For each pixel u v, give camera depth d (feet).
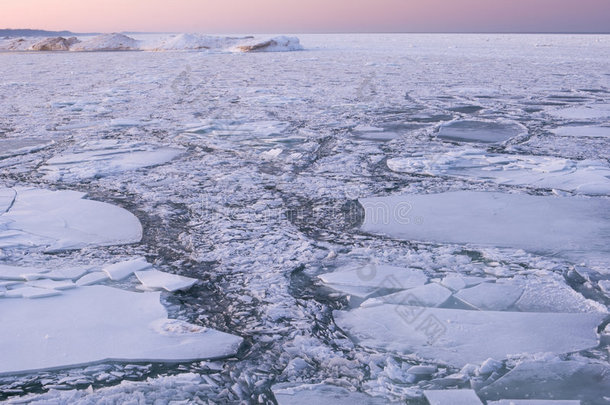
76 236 15.38
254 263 13.71
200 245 14.89
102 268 13.19
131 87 60.59
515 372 8.88
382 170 23.67
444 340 9.99
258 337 10.28
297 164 24.73
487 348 9.71
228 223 16.71
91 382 8.78
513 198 18.95
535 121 36.63
